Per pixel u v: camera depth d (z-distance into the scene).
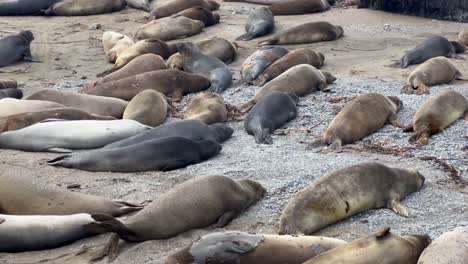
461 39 58.28
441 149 34.59
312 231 26.08
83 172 32.69
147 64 49.62
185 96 46.50
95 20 73.19
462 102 38.25
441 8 68.81
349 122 36.25
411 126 37.19
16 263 24.81
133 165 32.44
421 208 28.19
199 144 33.75
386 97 39.38
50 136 35.97
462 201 28.75
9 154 35.53
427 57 52.44
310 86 44.69
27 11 75.88
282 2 72.81
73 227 25.91
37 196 27.70
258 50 53.28
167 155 32.69
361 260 20.77
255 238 22.34
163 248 25.30
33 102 40.91
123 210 27.80
